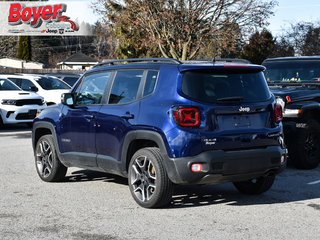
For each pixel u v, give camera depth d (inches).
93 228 196.7
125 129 235.0
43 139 298.5
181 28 1032.8
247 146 219.0
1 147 460.4
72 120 274.2
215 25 1005.8
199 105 212.5
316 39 1622.8
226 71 225.5
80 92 278.2
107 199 248.8
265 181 250.1
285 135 331.6
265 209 226.4
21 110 636.7
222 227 196.7
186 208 228.8
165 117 215.9
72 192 266.4
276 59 412.8
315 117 350.0
